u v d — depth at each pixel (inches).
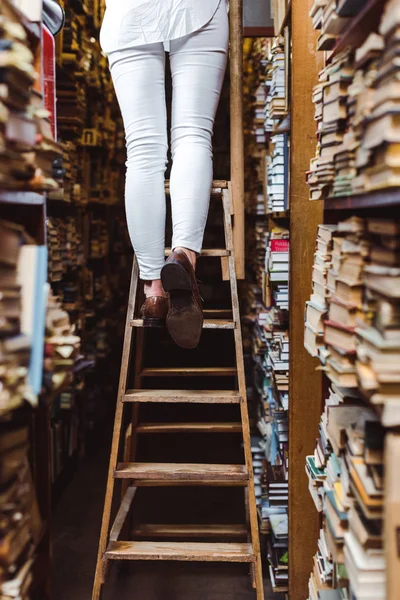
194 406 197.3
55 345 47.9
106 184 188.4
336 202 58.9
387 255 43.9
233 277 78.6
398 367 41.2
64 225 131.2
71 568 102.6
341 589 58.0
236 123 87.0
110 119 209.2
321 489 62.5
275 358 106.5
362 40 51.5
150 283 77.0
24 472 47.0
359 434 47.8
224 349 260.2
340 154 52.2
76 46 130.7
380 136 40.4
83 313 153.3
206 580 100.5
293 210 83.0
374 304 45.2
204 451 159.0
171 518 120.7
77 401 147.4
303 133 82.1
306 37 81.3
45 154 48.9
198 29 69.3
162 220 74.2
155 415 189.0
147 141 72.6
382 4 43.5
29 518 48.5
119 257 237.5
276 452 115.4
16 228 44.9
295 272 83.8
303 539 85.3
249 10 131.7
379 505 43.7
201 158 71.7
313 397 84.6
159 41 69.2
